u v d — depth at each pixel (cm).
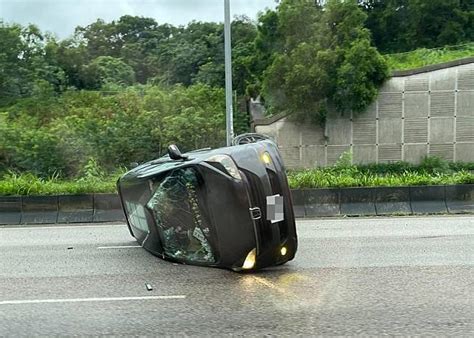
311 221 1213
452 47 3506
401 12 4125
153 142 2683
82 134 2530
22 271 725
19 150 2352
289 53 2984
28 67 3562
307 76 2817
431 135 2939
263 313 518
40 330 484
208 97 3266
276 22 3284
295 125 2978
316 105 2884
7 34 3500
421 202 1302
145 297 580
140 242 829
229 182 627
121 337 462
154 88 3328
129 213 824
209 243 659
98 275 689
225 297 573
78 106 3072
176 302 559
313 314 512
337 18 2975
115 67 4384
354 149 2952
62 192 1312
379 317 501
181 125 2745
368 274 668
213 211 638
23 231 1135
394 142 2947
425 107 2930
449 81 2916
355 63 2814
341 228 1086
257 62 3522
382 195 1306
